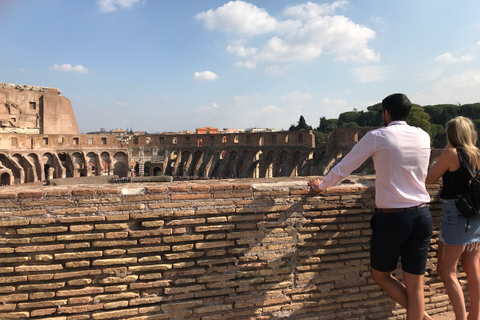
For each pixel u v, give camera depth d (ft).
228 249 16.79
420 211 13.67
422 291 14.42
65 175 155.63
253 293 17.13
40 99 178.70
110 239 15.44
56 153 159.53
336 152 138.82
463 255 17.04
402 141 13.65
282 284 17.54
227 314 16.75
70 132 187.52
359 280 18.85
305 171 145.07
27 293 14.70
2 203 14.47
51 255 14.90
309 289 17.97
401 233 13.74
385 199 13.99
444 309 20.35
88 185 17.39
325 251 18.22
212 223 16.62
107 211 15.42
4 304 14.52
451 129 16.48
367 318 18.97
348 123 327.47
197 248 16.33
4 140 138.82
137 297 15.79
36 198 14.78
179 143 192.44
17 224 14.51
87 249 15.31
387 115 15.10
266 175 166.61
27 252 14.69
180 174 190.60
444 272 16.98
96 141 176.14
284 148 158.40
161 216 15.96
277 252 17.49
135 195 15.70
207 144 186.09
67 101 186.91
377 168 14.23
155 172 206.90
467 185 15.75
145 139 191.31
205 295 16.43
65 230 14.99
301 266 17.89
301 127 331.16
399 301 15.35
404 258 14.52
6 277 14.49
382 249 14.60
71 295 15.05
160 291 16.05
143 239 15.74
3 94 164.35
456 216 16.08
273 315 17.40
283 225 17.61
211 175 179.11
